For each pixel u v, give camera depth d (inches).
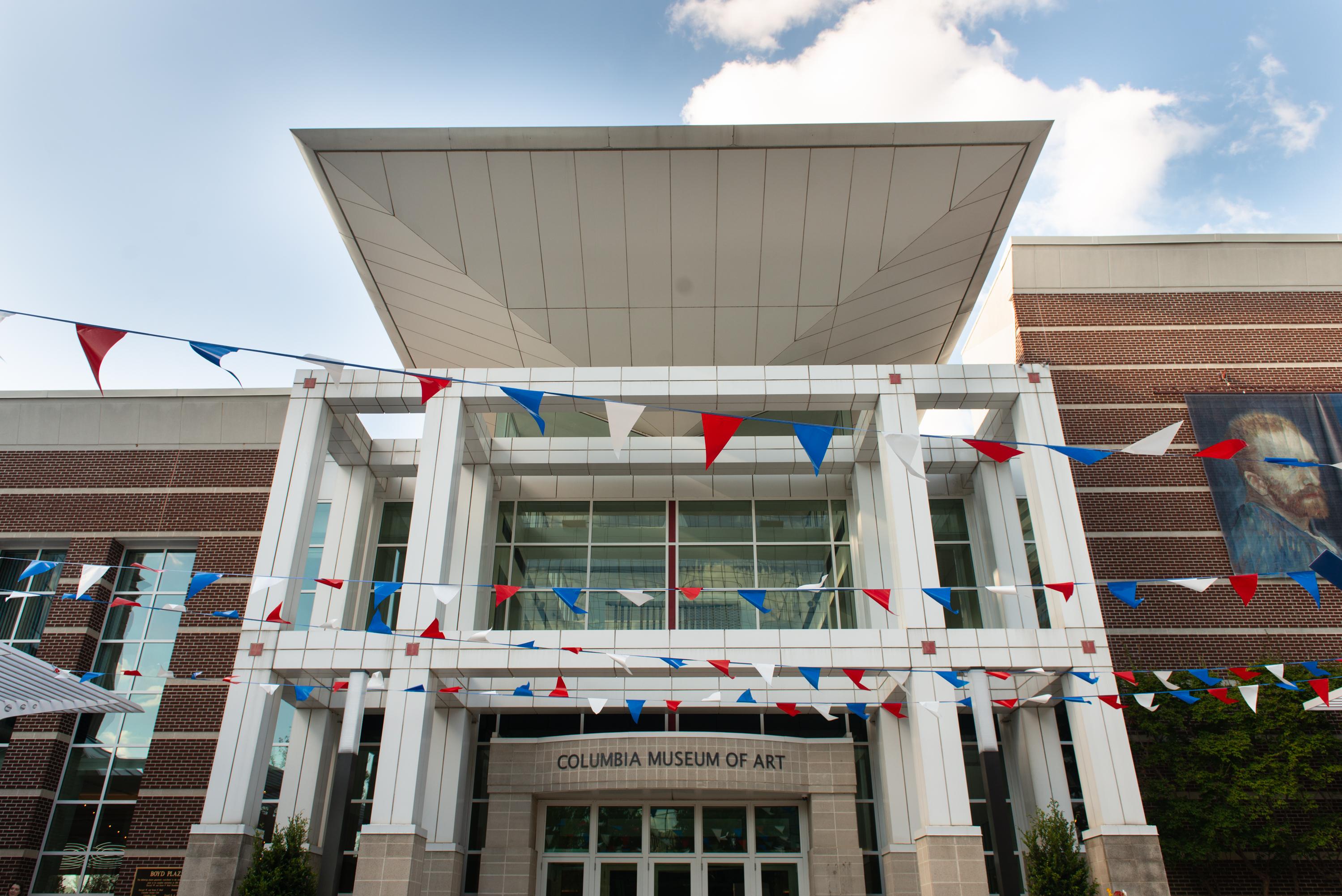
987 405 653.9
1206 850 572.7
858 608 727.1
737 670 575.2
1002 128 631.2
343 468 749.3
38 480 797.9
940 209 676.7
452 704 658.2
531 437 801.6
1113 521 728.3
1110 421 761.0
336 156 650.8
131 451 805.2
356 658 573.9
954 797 530.9
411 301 768.3
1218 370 774.5
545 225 680.4
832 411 807.1
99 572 420.8
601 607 744.3
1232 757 580.4
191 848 523.5
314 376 647.8
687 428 805.9
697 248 692.7
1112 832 521.7
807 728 700.0
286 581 587.8
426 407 639.1
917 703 555.5
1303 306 797.9
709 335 749.9
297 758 657.0
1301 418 756.0
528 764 654.5
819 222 679.7
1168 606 697.0
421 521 605.3
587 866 658.8
